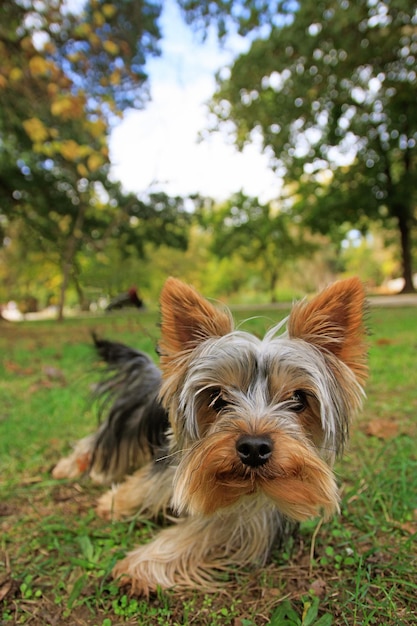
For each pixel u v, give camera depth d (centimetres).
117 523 31
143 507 31
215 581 26
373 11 117
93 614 23
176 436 27
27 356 98
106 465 39
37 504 34
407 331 110
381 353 82
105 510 32
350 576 25
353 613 22
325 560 26
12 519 32
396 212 307
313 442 27
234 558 27
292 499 24
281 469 23
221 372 26
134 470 39
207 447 24
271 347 27
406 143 276
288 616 22
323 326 28
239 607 23
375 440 42
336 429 27
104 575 25
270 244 437
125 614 23
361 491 33
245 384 26
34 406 57
